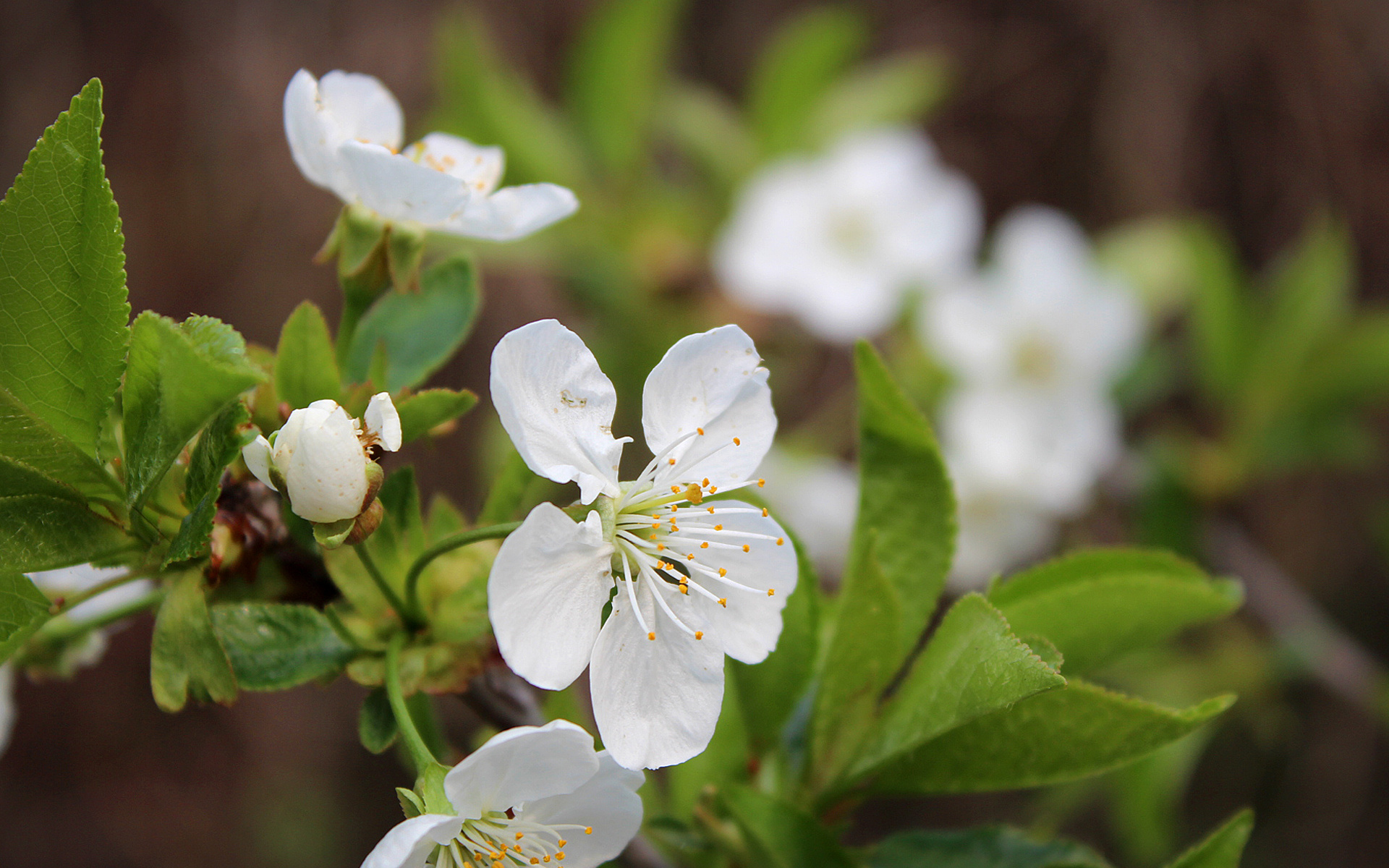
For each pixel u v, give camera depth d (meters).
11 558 0.21
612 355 0.40
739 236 0.40
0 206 0.20
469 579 0.22
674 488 0.21
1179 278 0.39
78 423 0.21
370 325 0.23
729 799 0.22
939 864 0.22
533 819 0.21
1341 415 0.36
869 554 0.22
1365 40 0.50
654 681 0.21
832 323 0.39
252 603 0.21
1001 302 0.38
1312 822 0.50
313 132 0.22
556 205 0.22
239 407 0.20
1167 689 0.35
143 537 0.21
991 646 0.21
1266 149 0.51
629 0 0.39
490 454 0.35
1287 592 0.36
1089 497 0.39
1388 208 0.51
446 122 0.38
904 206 0.41
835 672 0.22
